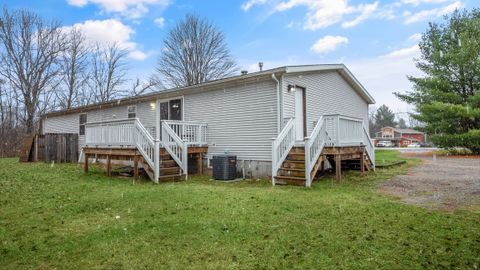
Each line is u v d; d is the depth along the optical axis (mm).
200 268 3365
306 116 11305
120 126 10609
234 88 11383
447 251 3668
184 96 13211
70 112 19469
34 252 3936
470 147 20484
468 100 20359
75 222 5223
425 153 23797
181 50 33375
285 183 8711
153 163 9547
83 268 3445
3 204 6633
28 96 27438
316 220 5020
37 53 28094
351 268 3305
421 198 6645
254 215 5359
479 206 5785
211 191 7688
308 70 11109
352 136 10266
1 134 26625
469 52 20047
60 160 17031
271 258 3590
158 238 4305
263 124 10484
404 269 3254
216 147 11859
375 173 11008
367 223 4789
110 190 8102
